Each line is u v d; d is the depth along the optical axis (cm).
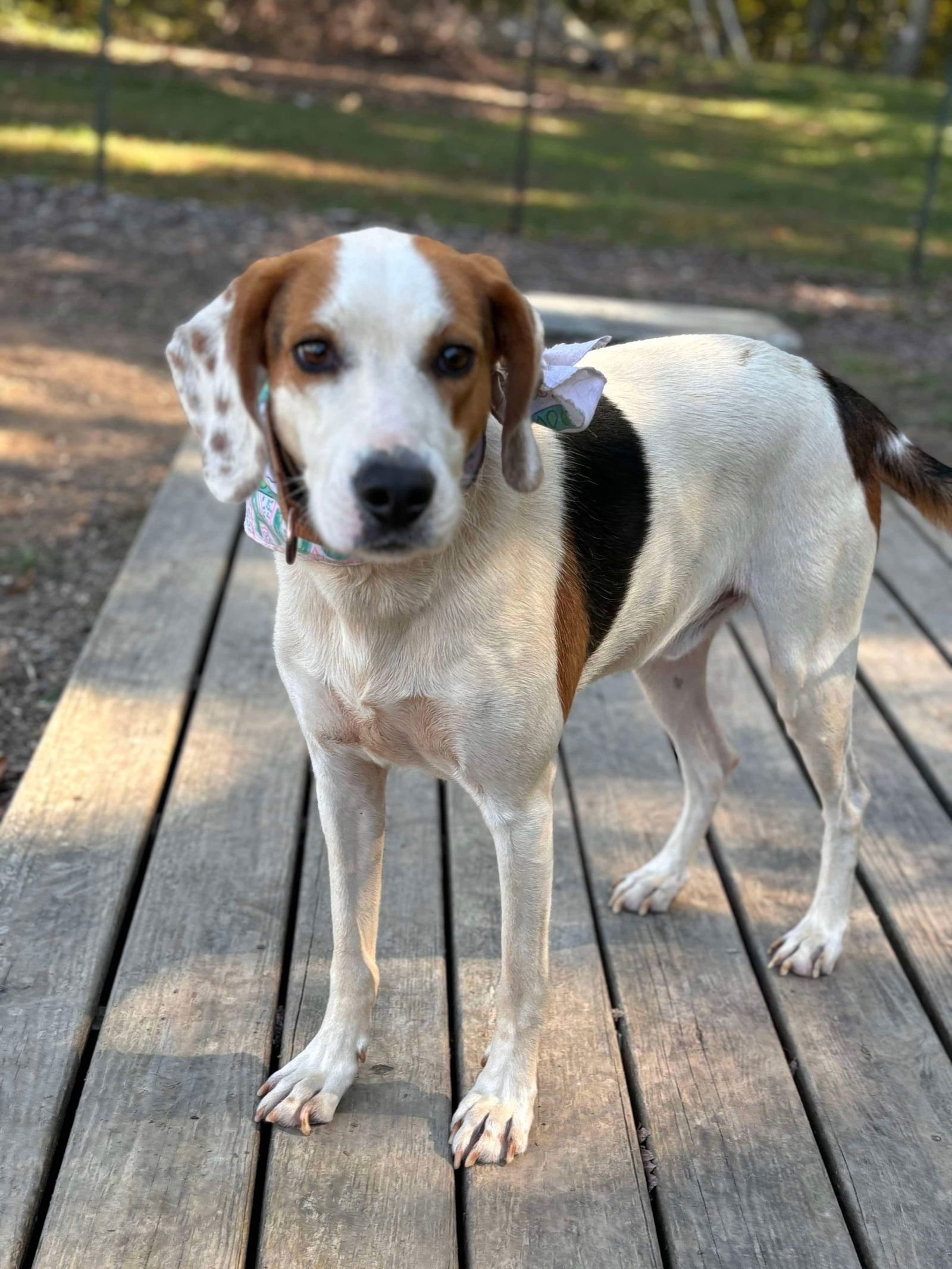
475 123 580
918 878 121
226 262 322
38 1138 87
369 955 94
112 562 182
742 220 438
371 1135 90
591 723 144
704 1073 98
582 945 110
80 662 145
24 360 252
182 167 416
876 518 106
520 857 87
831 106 742
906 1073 99
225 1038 97
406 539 68
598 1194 86
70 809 121
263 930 108
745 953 111
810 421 101
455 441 71
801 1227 85
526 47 820
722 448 98
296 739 135
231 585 167
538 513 85
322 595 82
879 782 136
